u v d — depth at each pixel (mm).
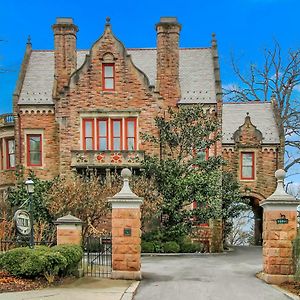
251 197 37469
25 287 14430
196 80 34500
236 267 21203
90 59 32656
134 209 17000
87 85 32531
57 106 32656
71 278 16328
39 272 15258
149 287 15305
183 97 33219
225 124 38406
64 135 32375
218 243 31266
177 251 27859
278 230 16562
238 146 36812
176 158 30562
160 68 33438
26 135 33406
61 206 25781
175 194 28594
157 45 33719
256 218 39031
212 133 32469
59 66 33625
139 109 32219
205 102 32688
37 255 15242
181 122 30172
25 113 33375
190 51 37188
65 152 32188
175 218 28469
